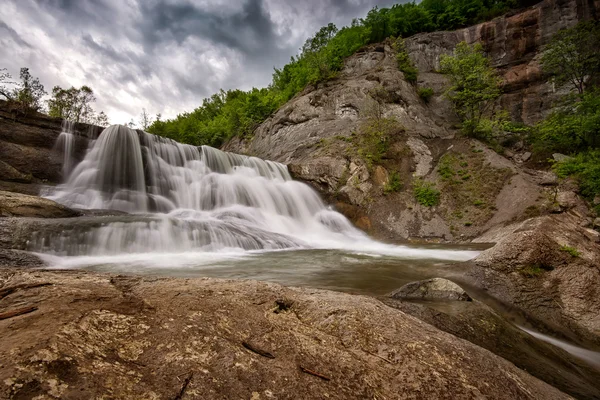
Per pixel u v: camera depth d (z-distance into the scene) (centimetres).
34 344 149
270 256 1078
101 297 237
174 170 2006
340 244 1667
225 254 1058
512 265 689
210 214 1747
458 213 2069
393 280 739
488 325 438
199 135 5247
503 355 368
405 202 2267
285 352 211
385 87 3612
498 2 4734
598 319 545
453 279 738
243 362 184
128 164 1805
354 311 293
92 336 173
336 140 2880
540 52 3816
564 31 3142
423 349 250
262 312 266
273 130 3838
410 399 192
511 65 4009
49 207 1033
